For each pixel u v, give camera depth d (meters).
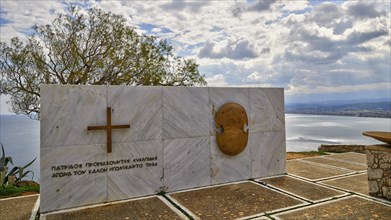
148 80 12.55
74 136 4.67
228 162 6.10
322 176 6.48
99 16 12.22
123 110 5.05
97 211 4.43
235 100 6.26
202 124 5.84
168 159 5.44
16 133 85.75
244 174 6.26
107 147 4.86
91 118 4.80
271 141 6.67
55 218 4.16
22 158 29.34
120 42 12.35
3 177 7.07
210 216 4.17
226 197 5.05
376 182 4.89
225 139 5.97
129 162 5.07
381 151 4.81
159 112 5.39
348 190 5.32
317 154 10.01
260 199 4.91
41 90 4.47
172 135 5.50
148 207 4.58
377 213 4.15
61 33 11.80
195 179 5.70
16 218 4.18
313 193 5.19
